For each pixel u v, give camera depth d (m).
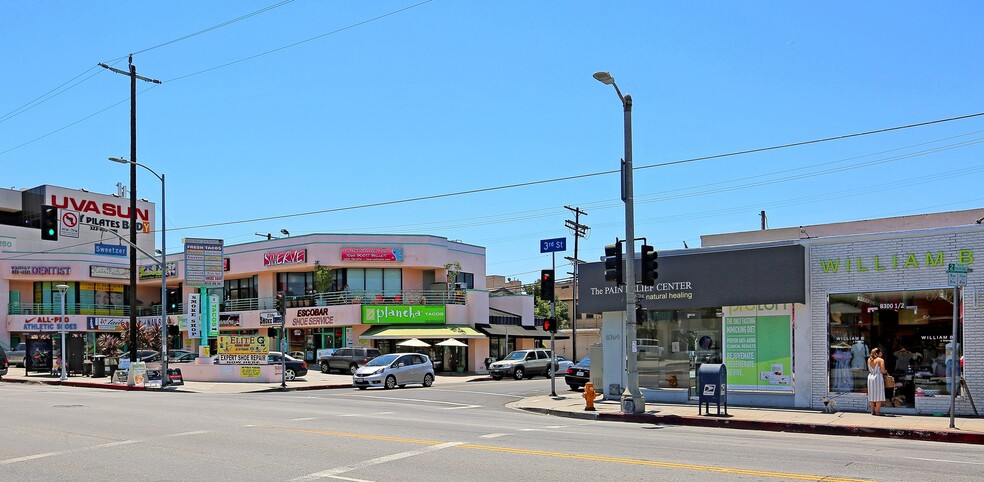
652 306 25.05
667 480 10.50
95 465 11.95
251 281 57.50
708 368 20.81
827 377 22.17
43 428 16.58
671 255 25.03
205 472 11.30
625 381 26.34
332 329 52.47
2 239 60.56
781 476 10.78
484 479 10.62
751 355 23.55
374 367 36.19
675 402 24.98
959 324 20.30
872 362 20.70
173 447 13.70
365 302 51.75
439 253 53.41
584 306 26.73
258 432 15.80
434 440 14.65
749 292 23.19
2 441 14.60
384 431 16.19
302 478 10.80
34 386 36.84
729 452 13.27
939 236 20.69
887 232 22.11
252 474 11.12
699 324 24.73
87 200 67.25
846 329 22.02
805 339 22.62
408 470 11.37
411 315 50.78
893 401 21.09
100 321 60.25
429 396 30.31
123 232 69.56
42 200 65.00
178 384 36.38
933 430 16.98
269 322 53.47
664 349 25.42
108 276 61.25
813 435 17.78
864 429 17.80
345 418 19.20
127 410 20.95
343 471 11.31
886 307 21.39
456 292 52.81
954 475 10.98
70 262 59.88
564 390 34.28
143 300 64.38
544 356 47.22
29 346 43.84
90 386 36.88
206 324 48.59
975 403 19.83
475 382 42.66
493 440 14.73
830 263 22.36
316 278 52.06
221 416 19.36
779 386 22.98
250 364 39.41
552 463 11.91
